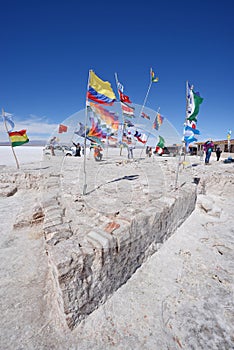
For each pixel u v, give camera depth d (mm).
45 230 2576
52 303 2074
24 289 2289
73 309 1799
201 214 4898
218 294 2246
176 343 1704
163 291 2305
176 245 3373
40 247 3180
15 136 8852
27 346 1656
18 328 1812
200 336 1761
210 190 7082
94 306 2029
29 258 2896
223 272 2631
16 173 7473
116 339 1733
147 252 2889
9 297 2170
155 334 1780
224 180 6898
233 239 3596
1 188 6836
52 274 2109
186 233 3848
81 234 2566
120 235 2246
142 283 2449
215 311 2018
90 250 1971
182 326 1854
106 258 2064
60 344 1682
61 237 2373
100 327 1854
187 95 5070
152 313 2004
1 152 28578
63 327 1812
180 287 2365
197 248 3271
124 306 2104
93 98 4238
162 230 3309
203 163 13352
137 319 1939
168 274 2607
